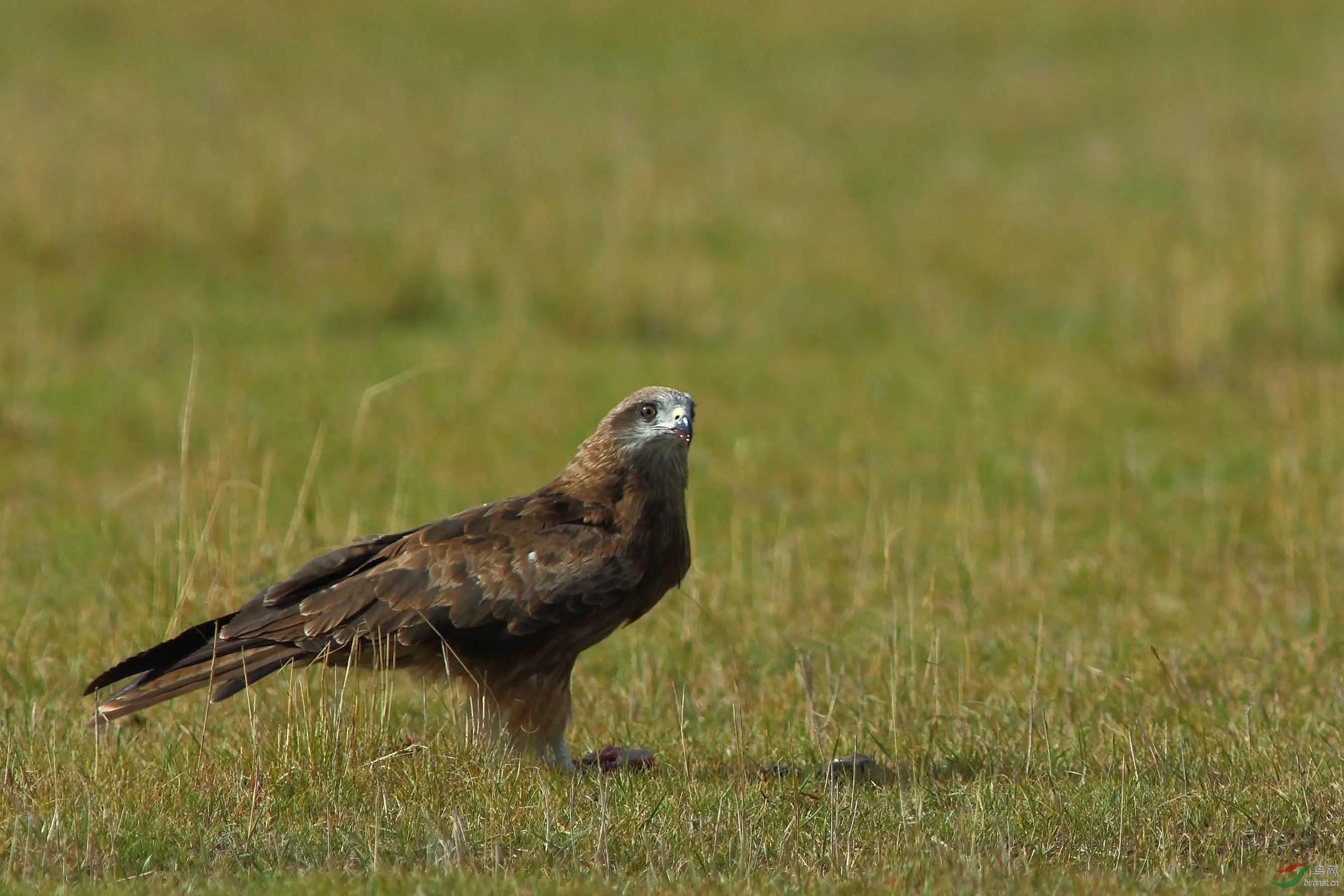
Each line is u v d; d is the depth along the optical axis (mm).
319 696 10922
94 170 28156
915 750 10164
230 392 20141
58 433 18391
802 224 30328
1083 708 10953
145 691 9297
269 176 28828
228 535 13039
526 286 25516
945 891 7508
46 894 7324
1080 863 8141
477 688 10008
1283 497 15586
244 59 43219
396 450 18016
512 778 9258
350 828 8297
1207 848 8367
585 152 35781
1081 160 35531
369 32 47062
